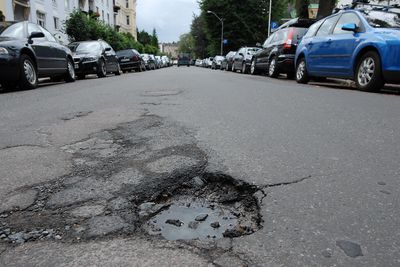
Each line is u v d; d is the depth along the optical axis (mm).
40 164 2566
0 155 2801
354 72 7348
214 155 2711
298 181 2219
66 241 1567
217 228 1722
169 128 3625
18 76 8023
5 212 1845
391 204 1910
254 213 1899
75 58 13414
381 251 1480
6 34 8375
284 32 11664
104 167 2484
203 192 2195
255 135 3346
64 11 27797
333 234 1606
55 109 5102
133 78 13156
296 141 3143
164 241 1562
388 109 4781
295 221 1722
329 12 15320
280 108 4906
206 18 44688
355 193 2045
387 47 6426
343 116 4301
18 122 4156
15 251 1500
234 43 43344
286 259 1418
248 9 41938
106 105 5328
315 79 10211
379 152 2834
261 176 2297
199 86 8508
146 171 2395
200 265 1377
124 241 1562
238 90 7363
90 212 1839
